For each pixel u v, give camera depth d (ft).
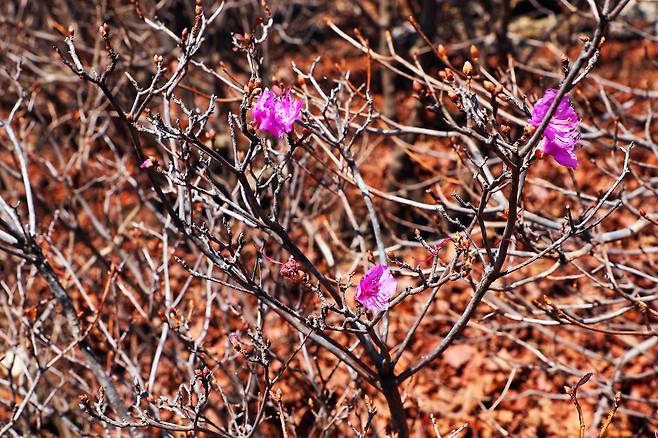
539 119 7.39
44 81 23.93
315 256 19.12
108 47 8.57
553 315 11.05
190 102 22.57
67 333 17.92
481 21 29.55
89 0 26.22
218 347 18.34
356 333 9.07
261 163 18.76
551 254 11.62
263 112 8.37
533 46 28.32
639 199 21.80
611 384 16.35
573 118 7.39
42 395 17.07
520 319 11.12
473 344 20.67
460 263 10.80
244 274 9.02
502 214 10.05
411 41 27.32
